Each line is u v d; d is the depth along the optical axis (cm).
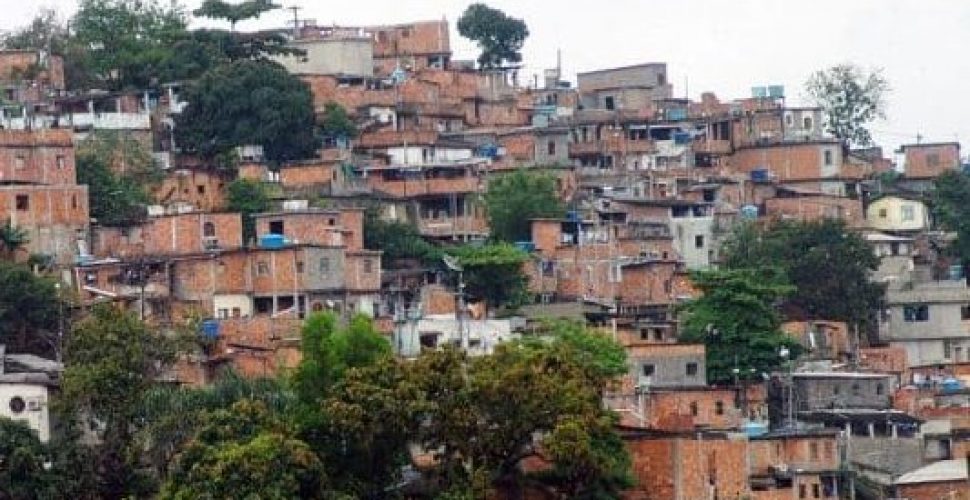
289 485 19075
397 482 19975
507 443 19900
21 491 19838
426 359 19975
